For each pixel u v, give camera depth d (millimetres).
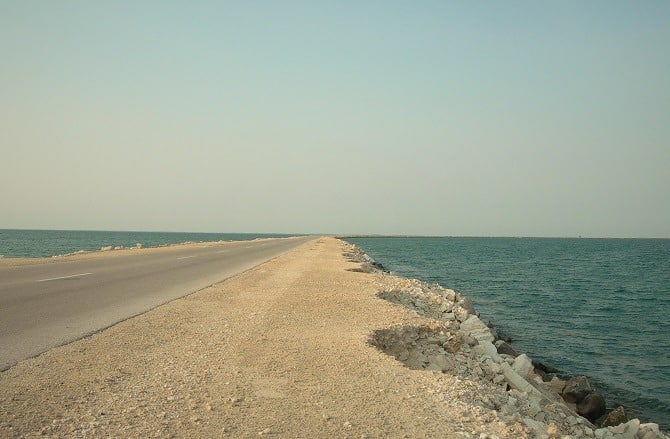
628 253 113875
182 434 5023
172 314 11617
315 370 7457
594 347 20766
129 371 7051
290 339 9422
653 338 22594
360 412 5867
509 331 23719
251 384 6676
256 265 27422
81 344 8539
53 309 11891
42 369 7039
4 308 11906
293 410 5824
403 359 10773
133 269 22922
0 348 8180
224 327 10312
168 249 45844
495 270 59219
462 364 11484
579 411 12781
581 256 96875
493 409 6863
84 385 6391
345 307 13438
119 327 9984
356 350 8766
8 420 5172
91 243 101062
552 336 22828
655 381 16281
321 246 57562
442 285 41688
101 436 4898
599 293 38562
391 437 5219
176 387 6430
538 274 54688
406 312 13367
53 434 4895
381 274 28109
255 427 5285
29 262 26078
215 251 42969
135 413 5516
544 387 12961
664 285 44656
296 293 15891
